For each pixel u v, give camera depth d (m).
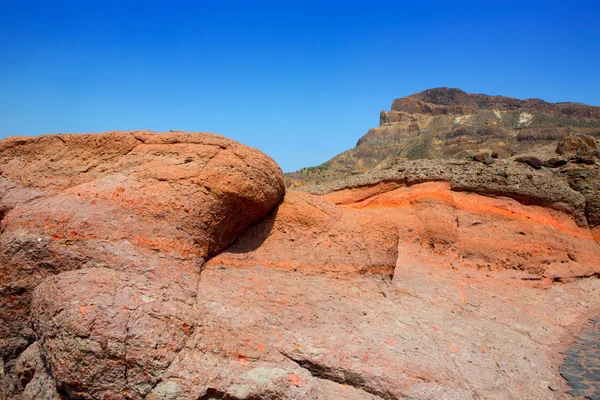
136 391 5.65
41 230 6.99
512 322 10.07
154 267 6.98
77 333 5.70
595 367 8.46
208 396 5.83
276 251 9.05
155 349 5.83
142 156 8.27
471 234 13.80
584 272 13.48
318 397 6.27
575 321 11.16
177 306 6.51
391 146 103.00
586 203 15.06
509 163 16.30
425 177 15.35
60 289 6.18
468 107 111.25
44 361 6.27
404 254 12.75
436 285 10.76
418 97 128.25
